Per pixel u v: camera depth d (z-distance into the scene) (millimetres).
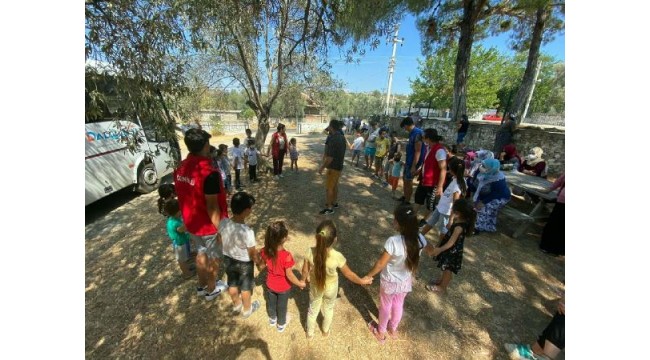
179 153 3344
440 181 4125
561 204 3799
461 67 11688
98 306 2834
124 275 3334
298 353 2354
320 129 28547
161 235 4344
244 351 2361
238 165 6930
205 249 2766
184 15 2605
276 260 2332
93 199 4914
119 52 2061
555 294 3152
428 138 4328
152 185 6660
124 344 2412
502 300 3035
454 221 2930
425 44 13102
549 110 31141
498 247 4137
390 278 2293
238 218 2459
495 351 2414
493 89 23422
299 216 5145
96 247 4000
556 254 3934
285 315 2521
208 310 2787
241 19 4102
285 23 6219
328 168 5004
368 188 6977
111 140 5367
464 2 10906
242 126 26406
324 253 2207
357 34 5227
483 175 4473
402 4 8336
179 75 2562
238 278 2588
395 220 2295
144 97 2195
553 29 12422
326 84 10352
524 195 6195
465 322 2725
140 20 2199
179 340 2459
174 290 3066
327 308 2379
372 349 2412
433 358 2346
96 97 1938
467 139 12180
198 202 2451
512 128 9273
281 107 15477
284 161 10734
